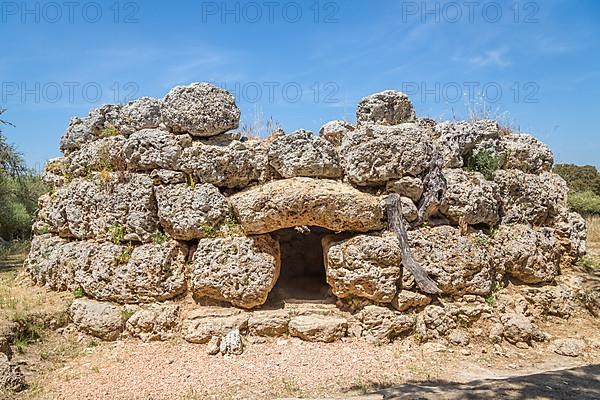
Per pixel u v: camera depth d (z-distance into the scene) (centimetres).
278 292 937
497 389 589
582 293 962
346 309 871
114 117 988
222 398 625
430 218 912
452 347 820
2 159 2206
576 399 554
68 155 1035
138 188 887
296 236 1149
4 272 1269
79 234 937
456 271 866
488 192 936
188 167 886
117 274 860
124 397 632
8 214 2209
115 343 811
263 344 805
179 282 862
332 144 959
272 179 929
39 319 809
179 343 804
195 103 894
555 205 1098
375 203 856
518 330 845
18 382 658
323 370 717
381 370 722
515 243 948
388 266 841
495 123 1063
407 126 914
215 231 869
